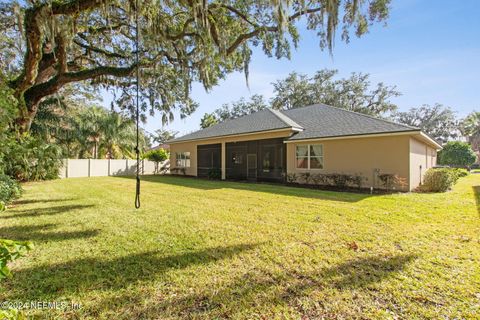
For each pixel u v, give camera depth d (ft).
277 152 46.39
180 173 65.82
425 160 42.75
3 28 29.40
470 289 8.32
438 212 19.38
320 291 8.31
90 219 17.84
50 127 53.26
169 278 9.27
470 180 48.47
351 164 36.19
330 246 12.34
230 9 26.27
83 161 60.95
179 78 36.32
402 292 8.18
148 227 15.81
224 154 53.11
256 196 28.58
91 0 20.71
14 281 8.98
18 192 24.43
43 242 13.06
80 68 35.78
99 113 66.90
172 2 23.52
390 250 11.73
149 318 7.04
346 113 44.11
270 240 13.30
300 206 22.36
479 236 13.56
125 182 45.60
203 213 19.79
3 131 20.79
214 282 8.97
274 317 7.05
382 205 22.41
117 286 8.71
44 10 20.74
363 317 7.00
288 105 100.37
